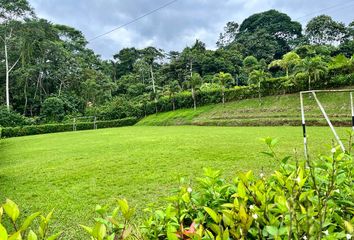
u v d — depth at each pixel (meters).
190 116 33.09
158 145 12.91
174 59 56.59
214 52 56.00
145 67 57.66
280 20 68.69
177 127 27.28
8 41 40.50
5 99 43.16
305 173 1.67
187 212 1.61
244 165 7.99
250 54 61.53
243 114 28.41
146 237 1.48
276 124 23.23
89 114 42.00
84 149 13.35
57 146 15.73
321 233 1.15
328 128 17.58
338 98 24.08
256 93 31.44
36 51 42.81
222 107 32.53
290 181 1.50
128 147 12.89
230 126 25.55
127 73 64.94
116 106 41.38
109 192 6.28
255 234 1.29
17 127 33.81
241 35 68.88
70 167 9.16
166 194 5.88
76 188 6.74
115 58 69.00
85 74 47.50
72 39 57.25
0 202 6.00
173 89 38.03
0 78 42.81
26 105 42.75
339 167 1.69
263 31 63.50
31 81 43.78
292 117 23.75
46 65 42.94
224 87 35.38
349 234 1.15
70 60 46.19
